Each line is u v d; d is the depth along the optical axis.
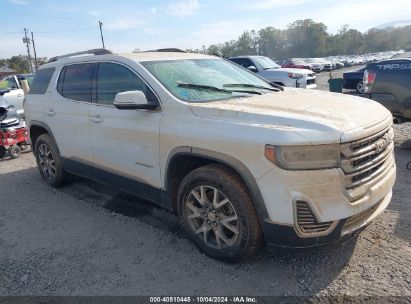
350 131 2.81
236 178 3.11
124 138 3.98
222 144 3.07
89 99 4.51
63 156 5.16
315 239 2.85
